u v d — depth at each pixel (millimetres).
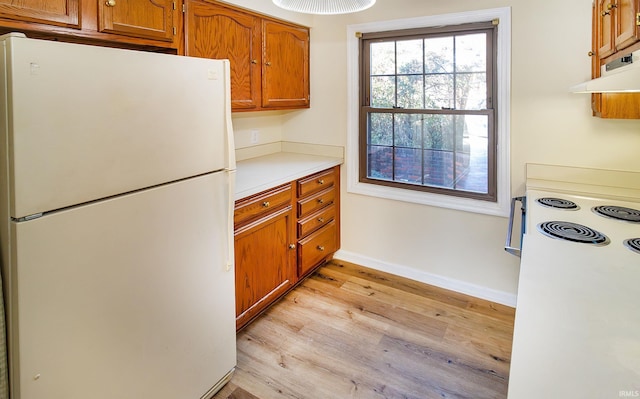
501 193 2508
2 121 1009
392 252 3039
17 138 1009
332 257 3332
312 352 2131
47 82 1055
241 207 2160
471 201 2639
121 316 1330
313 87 3174
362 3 1656
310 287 2855
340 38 2977
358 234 3184
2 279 1069
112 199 1257
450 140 2686
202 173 1587
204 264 1646
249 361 2053
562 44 2207
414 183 2885
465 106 2596
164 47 1944
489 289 2666
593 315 935
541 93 2299
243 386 1877
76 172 1147
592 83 1214
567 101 2236
